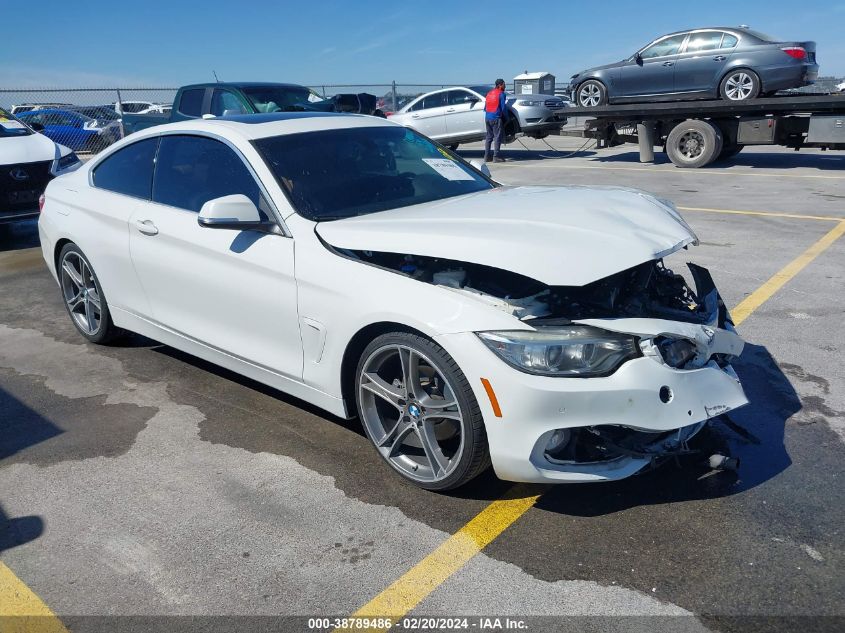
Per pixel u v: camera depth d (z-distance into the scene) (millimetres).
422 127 17656
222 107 10766
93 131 17750
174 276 3963
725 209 9281
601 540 2746
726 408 2846
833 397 3854
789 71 12609
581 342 2658
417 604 2461
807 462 3219
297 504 3070
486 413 2713
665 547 2689
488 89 17344
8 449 3646
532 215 3162
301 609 2459
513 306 2824
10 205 8172
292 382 3535
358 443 3580
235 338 3750
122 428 3822
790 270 6281
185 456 3508
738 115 13188
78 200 4703
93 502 3141
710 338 2871
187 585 2594
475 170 4426
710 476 3135
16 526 2986
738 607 2379
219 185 3820
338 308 3135
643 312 3035
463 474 2902
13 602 2541
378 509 3014
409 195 3834
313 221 3400
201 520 2979
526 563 2639
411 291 2906
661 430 2676
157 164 4242
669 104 13523
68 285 5078
